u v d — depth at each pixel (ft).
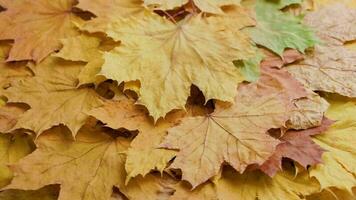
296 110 2.18
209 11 2.36
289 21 2.44
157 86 2.14
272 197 2.06
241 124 2.10
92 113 2.11
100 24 2.34
